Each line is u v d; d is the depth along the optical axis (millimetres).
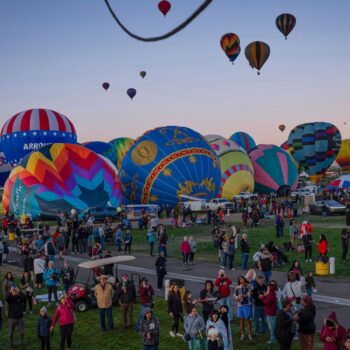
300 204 65688
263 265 20391
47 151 55125
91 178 54281
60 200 52219
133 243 37531
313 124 71312
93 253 25562
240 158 73062
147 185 58000
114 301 19453
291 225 31484
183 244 27703
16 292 15117
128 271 26406
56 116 70250
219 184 61344
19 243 33500
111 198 54562
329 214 48969
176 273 25469
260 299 14961
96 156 56500
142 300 15875
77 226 34344
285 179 77812
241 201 59531
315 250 29953
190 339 12570
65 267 19688
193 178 58000
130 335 15898
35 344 15570
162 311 18484
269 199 60812
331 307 17938
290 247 29969
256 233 37938
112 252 33594
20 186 53250
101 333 16234
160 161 58188
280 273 24344
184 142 59594
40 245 27766
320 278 23234
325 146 69938
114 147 94062
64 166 54062
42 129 68438
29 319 18250
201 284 22625
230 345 13211
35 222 51656
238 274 24812
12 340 15195
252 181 73500
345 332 10484
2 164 70750
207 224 46656
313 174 72438
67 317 14422
